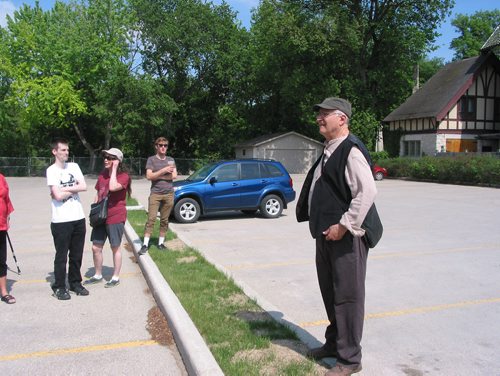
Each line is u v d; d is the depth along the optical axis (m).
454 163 27.53
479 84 33.72
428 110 33.41
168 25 40.69
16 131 48.28
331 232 3.36
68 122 39.59
